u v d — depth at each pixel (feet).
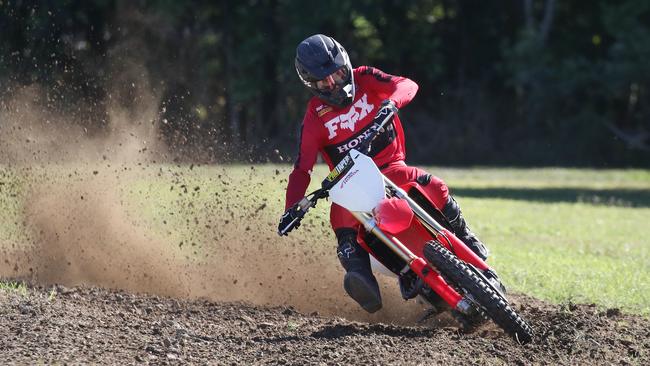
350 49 384.27
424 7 396.57
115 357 53.88
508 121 392.06
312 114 65.05
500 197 205.16
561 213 166.91
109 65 275.80
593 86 360.07
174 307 70.54
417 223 61.67
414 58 392.06
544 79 359.46
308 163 64.49
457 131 386.93
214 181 127.95
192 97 344.69
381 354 55.16
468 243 65.77
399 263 63.62
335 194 60.23
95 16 331.98
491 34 410.52
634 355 57.26
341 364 53.06
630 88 360.69
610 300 78.89
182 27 372.58
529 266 98.58
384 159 64.90
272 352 56.08
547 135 378.12
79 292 73.77
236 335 61.00
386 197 60.08
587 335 60.03
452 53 412.77
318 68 62.23
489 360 54.44
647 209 184.24
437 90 405.59
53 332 58.39
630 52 337.31
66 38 304.71
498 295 58.08
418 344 58.08
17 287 74.13
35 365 51.21
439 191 64.18
